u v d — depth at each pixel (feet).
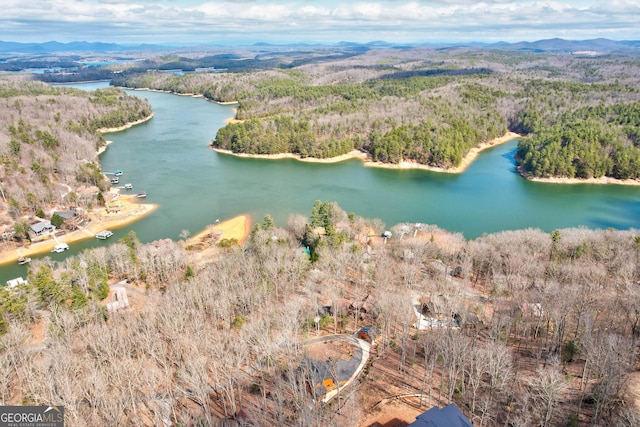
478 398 244.22
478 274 412.57
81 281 355.56
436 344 264.31
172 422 225.76
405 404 245.65
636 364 259.19
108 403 217.15
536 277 369.91
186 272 380.78
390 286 372.58
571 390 244.63
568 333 301.22
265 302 344.90
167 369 259.19
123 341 273.95
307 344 296.92
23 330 295.89
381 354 291.38
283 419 226.38
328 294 358.64
